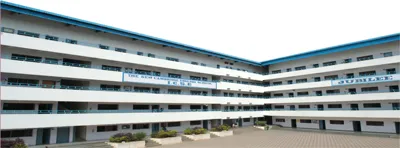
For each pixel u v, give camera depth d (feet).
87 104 91.45
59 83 86.99
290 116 152.35
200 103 125.49
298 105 155.02
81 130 94.32
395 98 110.52
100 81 96.48
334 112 130.31
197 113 120.06
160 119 103.71
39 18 83.30
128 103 103.65
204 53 135.54
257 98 159.63
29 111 76.33
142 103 108.68
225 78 150.10
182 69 120.26
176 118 110.11
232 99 142.10
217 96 133.90
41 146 75.77
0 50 69.05
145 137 96.84
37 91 74.02
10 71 70.33
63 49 81.87
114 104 99.14
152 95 104.06
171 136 94.32
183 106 125.39
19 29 78.54
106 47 99.09
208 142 96.07
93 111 90.48
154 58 108.78
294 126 159.12
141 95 100.22
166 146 85.66
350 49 132.57
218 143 93.15
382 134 113.19
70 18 85.25
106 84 98.22
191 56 132.57
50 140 81.15
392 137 105.60
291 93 157.99
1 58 72.49
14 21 77.87
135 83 104.42
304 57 150.00
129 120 93.25
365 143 91.25
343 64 129.80
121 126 100.17
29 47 74.74
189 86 119.65
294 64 159.33
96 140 90.33
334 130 137.18
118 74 94.43
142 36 107.04
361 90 128.26
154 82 105.19
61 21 83.87
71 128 86.38
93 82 94.38
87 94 84.94
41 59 82.79
